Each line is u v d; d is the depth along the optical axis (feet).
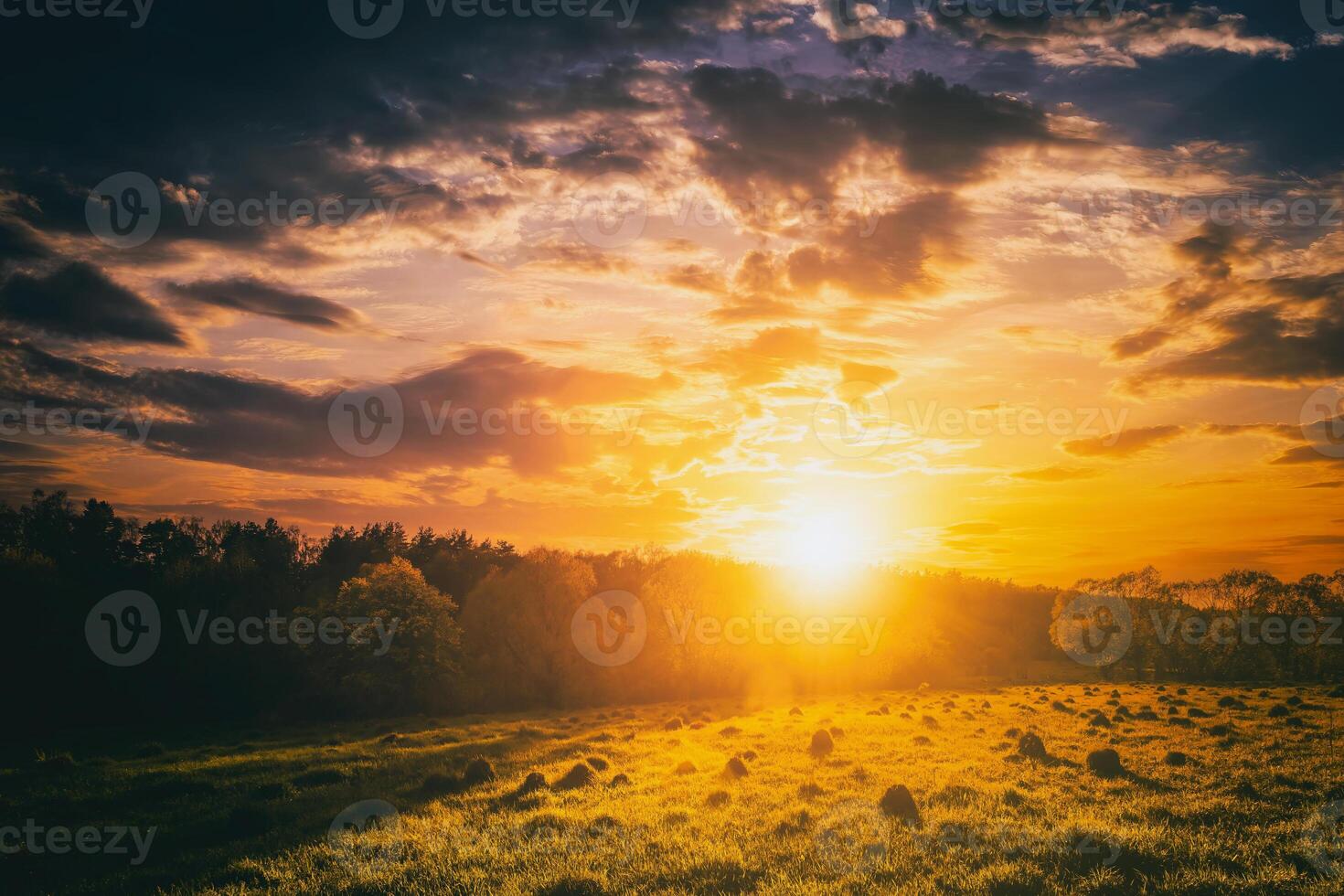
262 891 51.62
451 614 280.72
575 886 48.24
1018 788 71.97
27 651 211.41
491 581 297.33
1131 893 43.70
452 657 237.86
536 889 48.19
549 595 287.28
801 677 287.48
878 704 190.90
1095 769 79.66
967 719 138.41
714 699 260.62
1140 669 281.33
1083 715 137.90
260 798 84.12
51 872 61.62
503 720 193.06
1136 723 123.65
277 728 196.13
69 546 303.89
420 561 360.48
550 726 169.68
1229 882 44.60
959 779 75.92
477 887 49.11
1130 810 61.72
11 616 214.07
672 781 83.05
